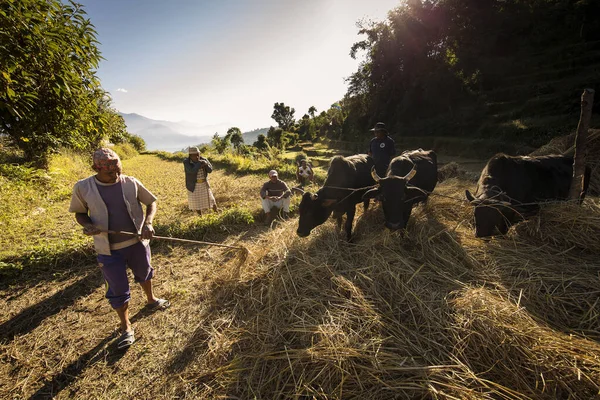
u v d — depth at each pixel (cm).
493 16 3428
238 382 250
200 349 291
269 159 1728
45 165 1120
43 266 453
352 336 265
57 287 412
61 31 714
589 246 360
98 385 261
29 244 535
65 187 1010
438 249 396
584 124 394
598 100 2234
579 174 410
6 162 1086
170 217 706
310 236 482
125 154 2570
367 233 481
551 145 784
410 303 302
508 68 3366
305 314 299
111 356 291
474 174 921
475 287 319
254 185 1046
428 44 3644
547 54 3253
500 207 393
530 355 229
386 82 4000
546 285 310
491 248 388
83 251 482
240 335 297
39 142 1129
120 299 294
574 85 2566
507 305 279
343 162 469
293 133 7931
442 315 280
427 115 3734
